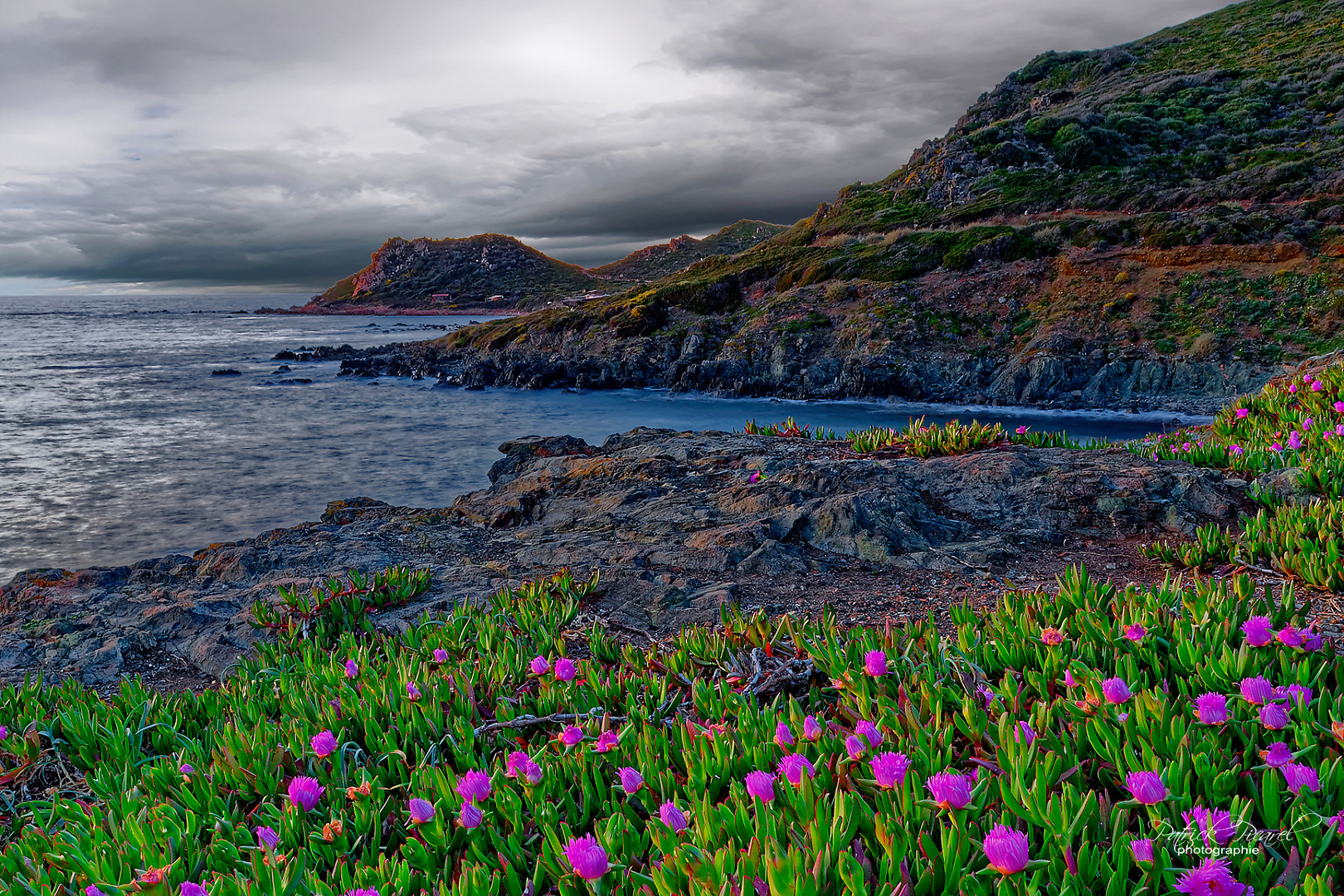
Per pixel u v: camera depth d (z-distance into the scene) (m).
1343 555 4.65
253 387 49.44
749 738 2.74
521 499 8.51
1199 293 36.50
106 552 17.14
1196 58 66.06
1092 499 6.70
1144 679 2.93
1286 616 3.43
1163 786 2.07
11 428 33.22
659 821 2.29
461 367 54.72
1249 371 31.38
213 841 2.49
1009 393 35.84
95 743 3.52
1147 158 52.59
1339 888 1.88
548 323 55.41
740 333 45.62
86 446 29.31
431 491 22.39
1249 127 51.00
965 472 7.55
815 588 5.59
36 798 3.43
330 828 2.40
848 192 70.19
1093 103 62.91
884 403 37.44
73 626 5.84
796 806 2.21
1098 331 36.59
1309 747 2.24
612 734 2.72
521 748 3.15
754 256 64.62
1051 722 2.65
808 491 7.30
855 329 41.75
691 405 39.75
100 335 117.38
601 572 6.00
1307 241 36.47
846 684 3.14
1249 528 5.25
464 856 2.38
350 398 43.72
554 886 2.22
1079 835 2.04
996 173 58.22
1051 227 45.25
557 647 4.32
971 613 4.02
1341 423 7.14
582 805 2.56
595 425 34.50
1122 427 30.03
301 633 5.25
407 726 3.13
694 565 6.16
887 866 1.91
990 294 42.22
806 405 38.31
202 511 20.27
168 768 2.98
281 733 3.24
